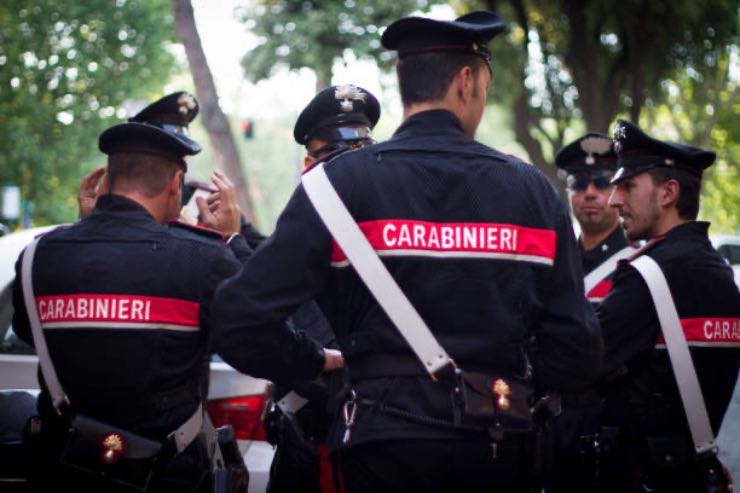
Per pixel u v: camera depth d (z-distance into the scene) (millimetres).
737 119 26516
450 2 20203
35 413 3486
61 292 2973
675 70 20922
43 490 3006
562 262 2592
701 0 19578
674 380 3227
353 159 2568
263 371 2539
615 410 3309
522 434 2535
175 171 3174
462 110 2680
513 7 19797
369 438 2463
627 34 20094
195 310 2986
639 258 3260
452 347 2469
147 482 2908
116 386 2924
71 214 26953
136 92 27234
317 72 19500
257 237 5129
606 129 20562
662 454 3227
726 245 8594
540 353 2611
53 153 26547
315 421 3371
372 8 19156
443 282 2480
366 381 2516
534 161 20531
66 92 26641
